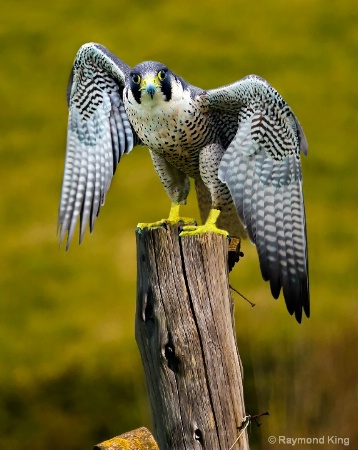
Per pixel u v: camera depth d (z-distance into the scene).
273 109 7.59
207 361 6.52
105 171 8.55
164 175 8.42
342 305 18.28
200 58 29.34
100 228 22.17
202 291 6.51
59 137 26.98
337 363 14.88
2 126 27.62
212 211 7.88
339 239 21.69
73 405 16.39
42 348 18.02
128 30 31.12
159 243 6.53
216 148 8.02
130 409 16.11
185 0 32.50
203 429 6.56
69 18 32.12
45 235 22.36
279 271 7.64
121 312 18.92
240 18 31.23
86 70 8.52
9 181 25.00
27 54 30.62
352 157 24.94
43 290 20.09
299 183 7.66
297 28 30.62
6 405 16.48
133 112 7.95
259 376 14.98
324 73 28.58
